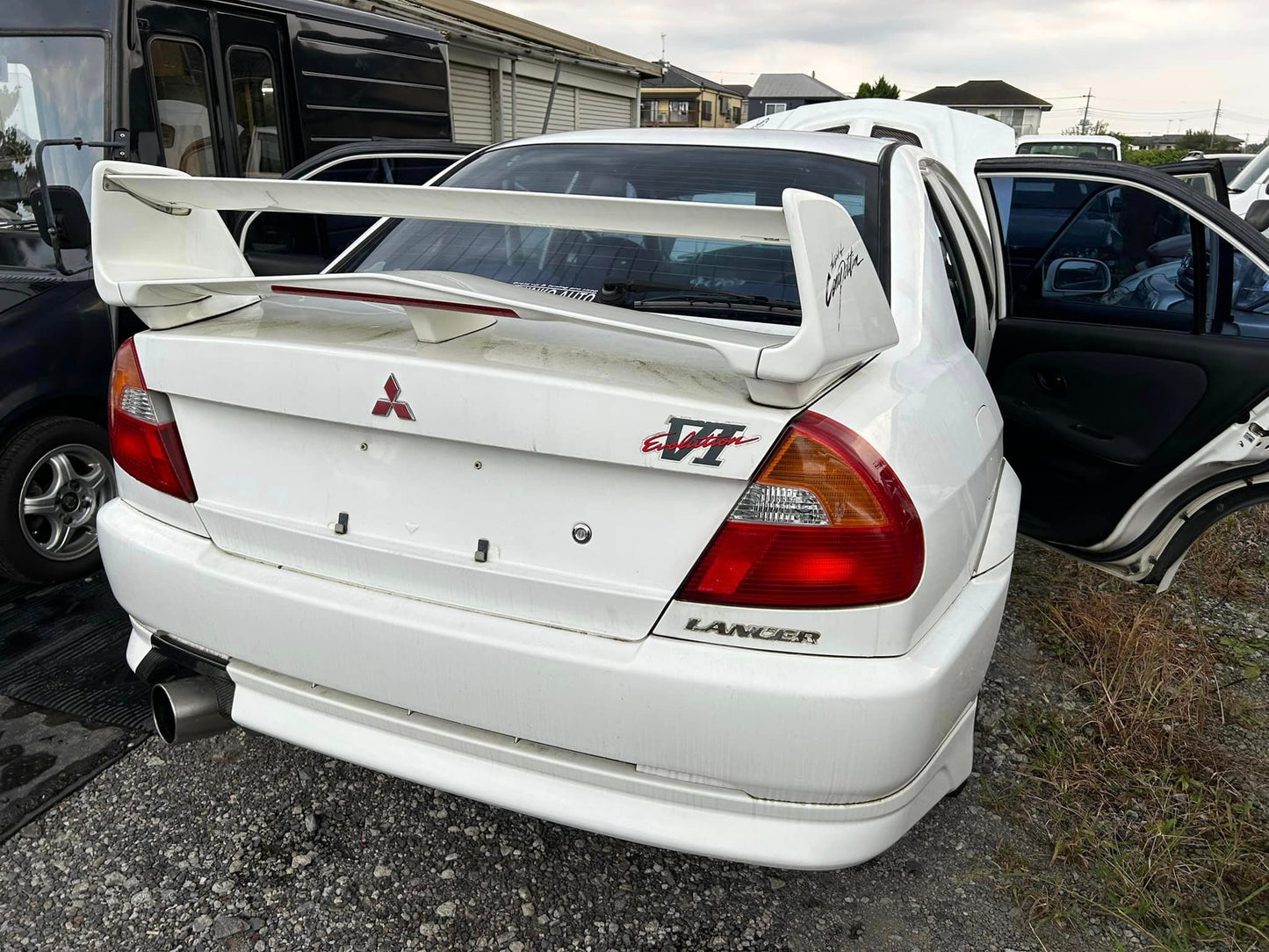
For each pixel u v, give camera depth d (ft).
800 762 5.08
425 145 13.26
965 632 5.72
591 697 5.20
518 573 5.33
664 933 6.52
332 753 5.99
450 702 5.57
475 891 6.79
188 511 6.29
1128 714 9.16
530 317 4.88
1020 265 14.64
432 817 7.52
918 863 7.28
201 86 14.90
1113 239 9.89
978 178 9.86
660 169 8.11
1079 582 12.27
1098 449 9.32
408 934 6.39
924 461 5.49
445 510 5.49
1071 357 9.57
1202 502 9.00
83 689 8.96
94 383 11.39
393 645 5.58
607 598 5.19
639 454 4.89
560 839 7.36
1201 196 8.47
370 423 5.38
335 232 17.74
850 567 4.99
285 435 5.83
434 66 21.15
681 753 5.18
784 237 4.68
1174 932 6.70
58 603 10.82
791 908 6.79
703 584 5.06
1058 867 7.30
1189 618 11.62
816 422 5.00
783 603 5.02
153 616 6.48
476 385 5.06
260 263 11.42
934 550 5.36
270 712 6.22
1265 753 9.02
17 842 6.99
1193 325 8.89
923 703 5.17
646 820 5.38
